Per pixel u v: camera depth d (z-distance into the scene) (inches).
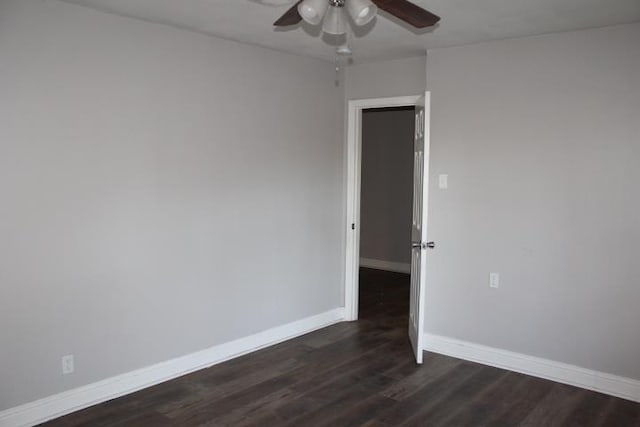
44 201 116.0
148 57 133.2
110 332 129.9
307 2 81.6
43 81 114.2
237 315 161.9
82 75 120.6
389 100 184.1
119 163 129.0
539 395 136.1
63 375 121.7
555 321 145.3
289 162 175.9
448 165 161.6
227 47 152.4
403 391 137.3
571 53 138.9
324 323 194.9
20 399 115.0
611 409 128.6
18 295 113.3
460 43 153.6
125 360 133.6
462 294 161.3
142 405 127.6
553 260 144.7
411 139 282.0
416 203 171.3
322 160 189.0
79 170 121.5
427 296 168.4
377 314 210.4
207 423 119.1
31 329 115.7
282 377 146.1
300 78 177.0
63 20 116.6
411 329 174.9
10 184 110.7
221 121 152.5
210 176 150.7
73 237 121.4
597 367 139.3
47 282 117.6
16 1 109.1
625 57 131.6
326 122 189.3
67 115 118.6
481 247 156.9
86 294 124.6
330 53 171.3
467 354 161.2
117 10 122.7
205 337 152.8
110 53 125.5
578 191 140.0
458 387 140.4
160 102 136.7
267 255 170.4
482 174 155.5
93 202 124.6
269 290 172.1
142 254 135.3
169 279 142.2
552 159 143.6
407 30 139.3
